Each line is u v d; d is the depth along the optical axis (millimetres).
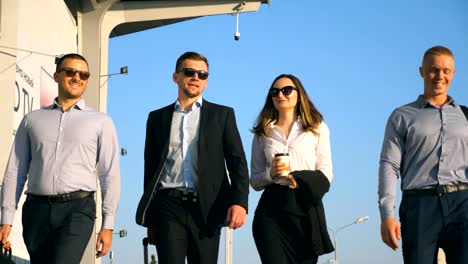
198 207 6031
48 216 5793
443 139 5469
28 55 14562
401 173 5668
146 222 6121
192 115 6254
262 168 6484
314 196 6066
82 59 6188
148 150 6309
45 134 5965
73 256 5691
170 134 6199
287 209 6113
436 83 5570
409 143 5559
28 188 5934
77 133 5961
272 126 6469
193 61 6258
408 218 5469
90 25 22297
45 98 16422
